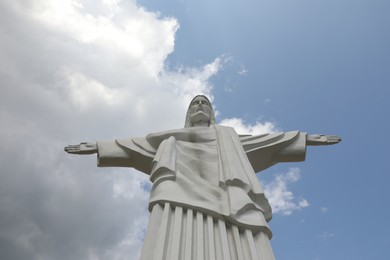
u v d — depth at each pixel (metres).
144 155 13.36
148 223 9.63
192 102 16.53
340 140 14.88
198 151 12.41
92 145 14.16
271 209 10.82
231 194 10.19
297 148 14.41
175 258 8.38
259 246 9.19
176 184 10.62
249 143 13.87
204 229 9.37
